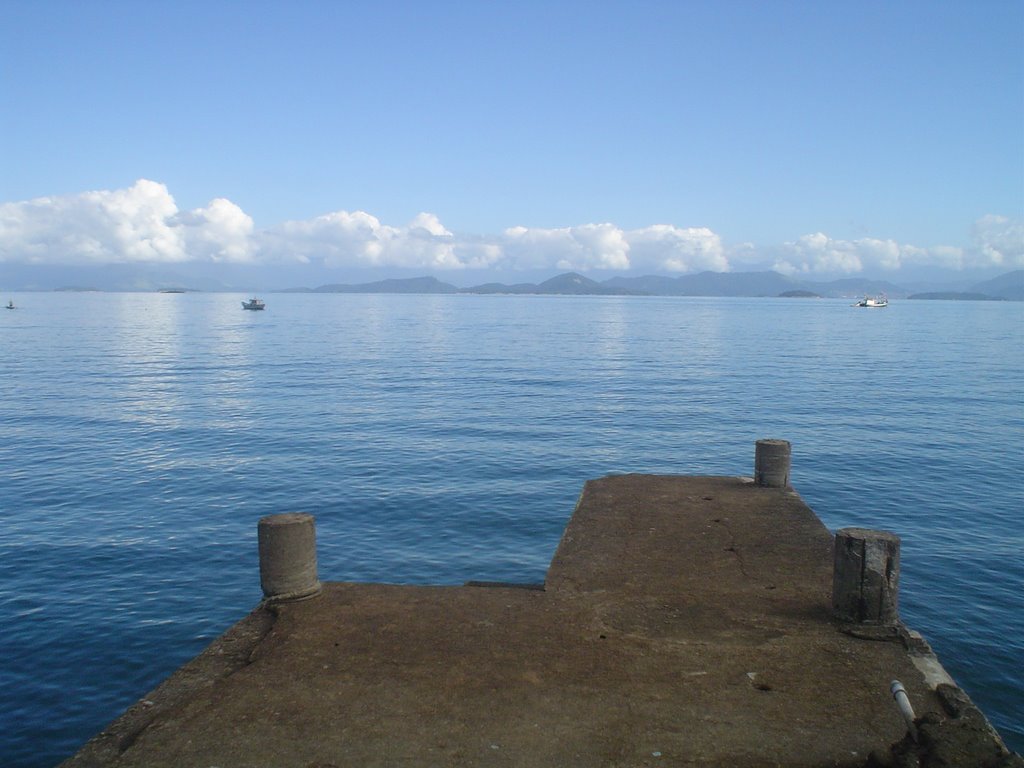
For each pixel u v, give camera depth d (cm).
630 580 849
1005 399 3591
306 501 1853
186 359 5675
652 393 3797
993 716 925
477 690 601
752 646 682
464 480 2066
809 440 2600
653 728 545
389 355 6128
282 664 648
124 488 1970
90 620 1192
